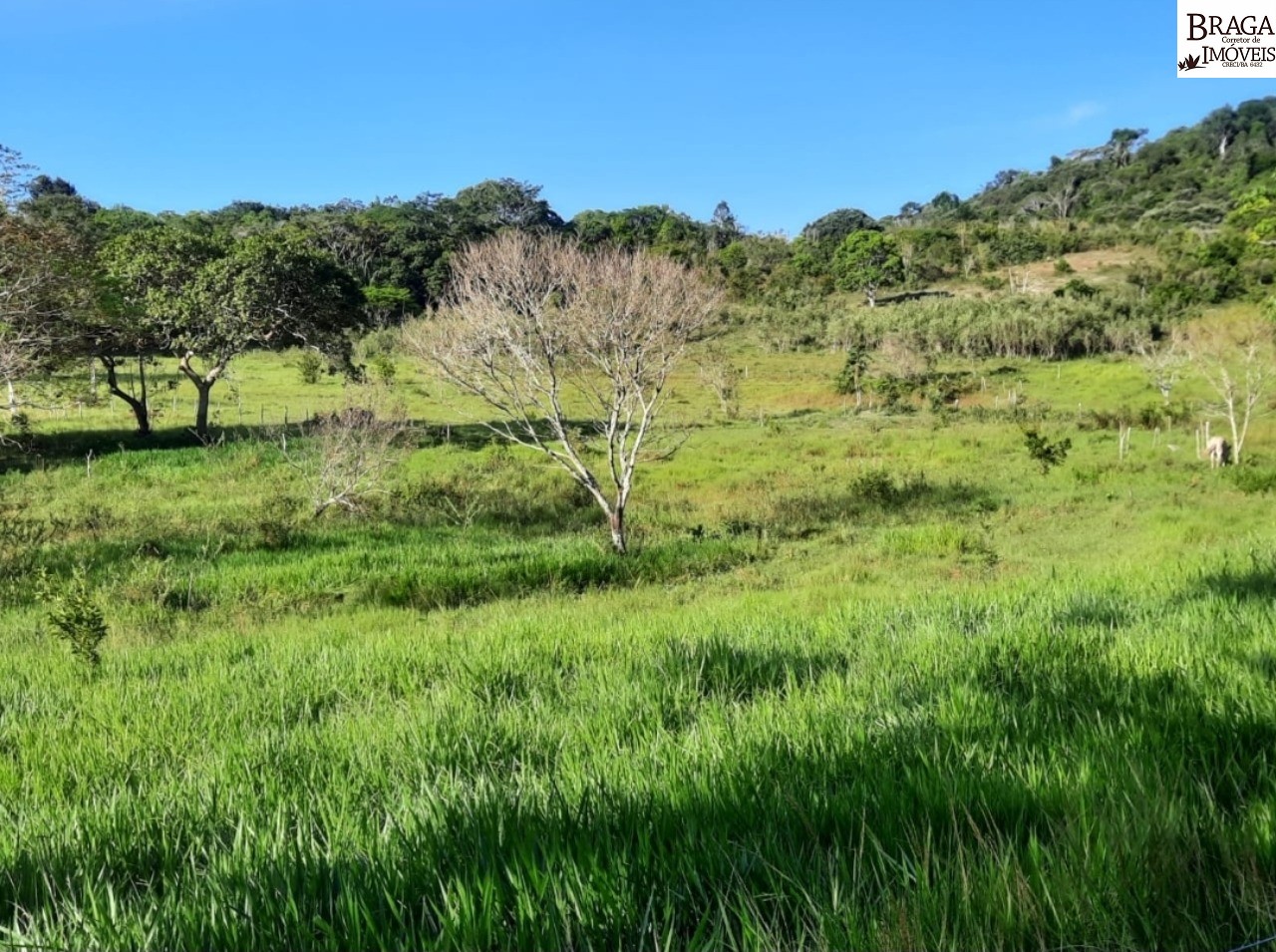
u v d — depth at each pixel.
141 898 2.11
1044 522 15.97
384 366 43.38
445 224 97.19
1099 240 97.56
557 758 3.16
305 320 32.56
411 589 10.58
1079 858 1.96
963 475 23.22
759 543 14.06
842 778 2.66
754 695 4.06
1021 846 2.14
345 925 1.85
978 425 35.88
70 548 13.29
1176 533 13.19
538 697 4.22
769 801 2.42
